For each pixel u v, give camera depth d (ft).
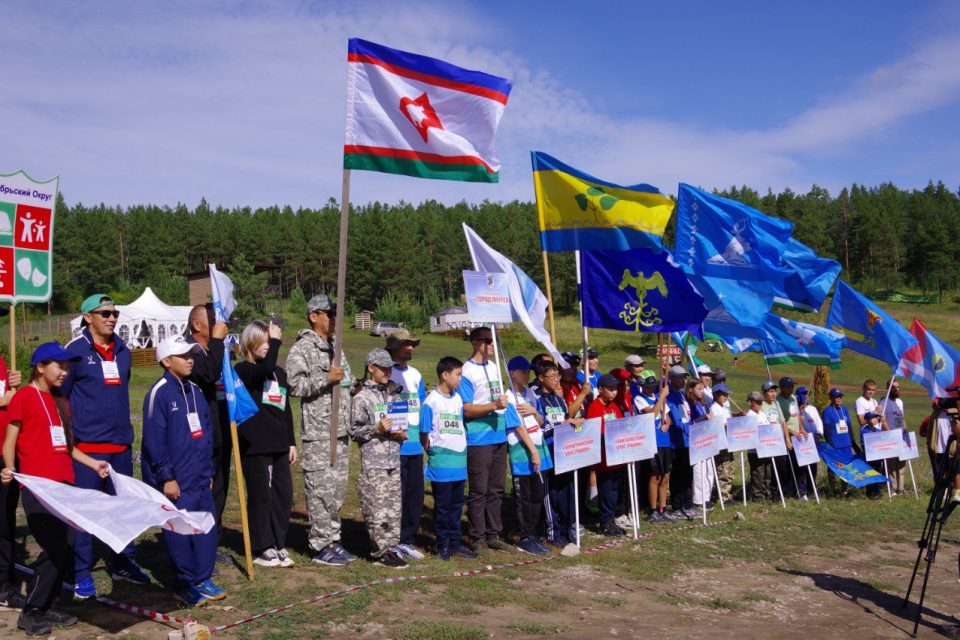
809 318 193.16
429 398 25.26
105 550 21.77
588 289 30.58
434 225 391.65
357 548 25.89
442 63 24.22
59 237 332.39
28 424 17.01
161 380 19.10
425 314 298.97
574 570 25.07
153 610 18.47
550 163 30.09
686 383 38.11
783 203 411.95
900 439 44.06
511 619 19.70
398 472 23.91
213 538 19.25
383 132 23.44
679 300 30.55
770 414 40.98
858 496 44.75
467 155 24.36
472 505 26.32
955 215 440.45
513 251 358.23
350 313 324.19
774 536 32.63
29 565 21.68
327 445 23.27
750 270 37.63
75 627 17.11
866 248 407.64
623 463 30.25
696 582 24.98
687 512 35.12
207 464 19.53
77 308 321.73
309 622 18.13
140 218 403.75
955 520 38.19
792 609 22.98
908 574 28.09
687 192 38.29
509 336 200.34
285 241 381.19
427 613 19.44
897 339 44.52
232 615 18.33
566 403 31.53
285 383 23.21
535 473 27.25
